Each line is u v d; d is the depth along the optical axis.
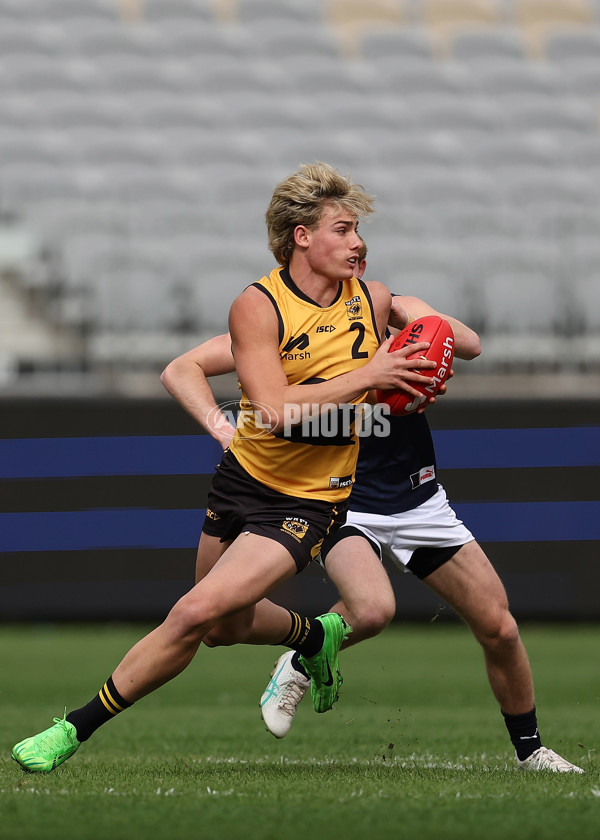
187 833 9.78
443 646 38.22
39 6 76.44
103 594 40.66
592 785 13.18
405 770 14.74
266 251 55.09
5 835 9.73
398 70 73.69
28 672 30.20
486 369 46.47
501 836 9.71
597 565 40.66
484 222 55.94
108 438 40.66
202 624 12.91
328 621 14.72
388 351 13.73
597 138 67.62
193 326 49.88
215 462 40.69
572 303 49.53
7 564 40.47
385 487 15.67
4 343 50.12
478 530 40.69
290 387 12.98
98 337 49.00
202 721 22.39
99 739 19.27
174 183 61.22
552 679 28.94
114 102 68.31
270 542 13.26
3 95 68.06
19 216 56.22
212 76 70.88
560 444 40.72
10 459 40.56
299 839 9.49
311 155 64.31
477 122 68.19
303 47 74.69
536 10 79.94
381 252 54.75
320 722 22.61
